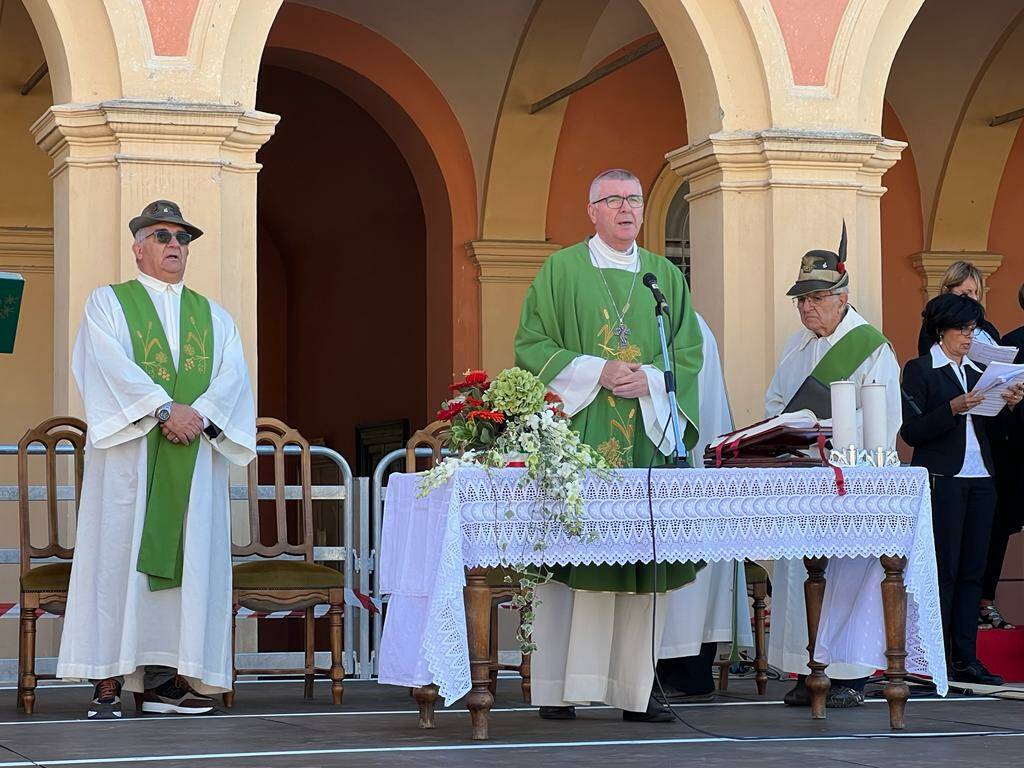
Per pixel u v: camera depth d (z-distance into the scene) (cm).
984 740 665
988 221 1683
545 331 770
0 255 1439
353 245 2034
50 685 949
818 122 1096
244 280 1004
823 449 725
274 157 2034
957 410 898
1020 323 1711
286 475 2198
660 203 1669
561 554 673
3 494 941
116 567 779
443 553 652
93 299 799
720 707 818
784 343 1080
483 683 658
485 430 675
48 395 1452
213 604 797
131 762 588
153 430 785
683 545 686
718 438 758
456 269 1576
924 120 1666
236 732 695
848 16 1105
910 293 1692
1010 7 1576
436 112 1569
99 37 984
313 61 1556
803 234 1087
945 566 915
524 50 1512
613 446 747
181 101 979
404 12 1526
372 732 693
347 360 2062
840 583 752
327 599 843
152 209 808
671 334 769
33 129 1018
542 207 1580
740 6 1091
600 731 698
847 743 653
